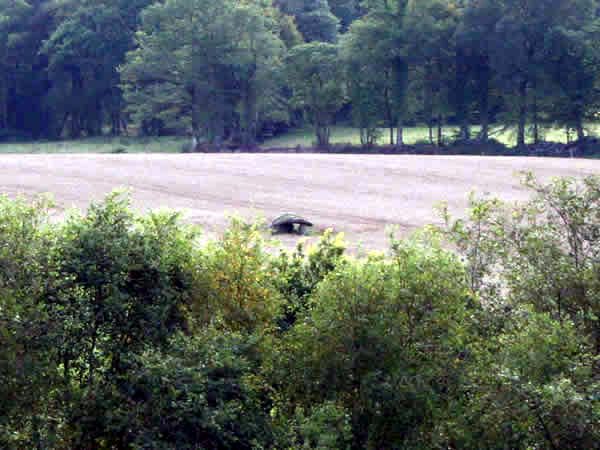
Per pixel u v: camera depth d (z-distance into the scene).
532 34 73.50
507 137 81.62
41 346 8.20
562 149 69.81
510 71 74.19
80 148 85.44
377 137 82.94
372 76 79.62
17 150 85.06
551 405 7.57
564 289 9.54
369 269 9.21
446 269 9.23
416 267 9.16
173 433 8.34
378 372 8.65
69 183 36.47
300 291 11.80
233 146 83.81
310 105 83.69
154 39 83.25
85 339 8.99
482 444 8.23
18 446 8.04
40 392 8.22
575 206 10.02
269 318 9.95
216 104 84.00
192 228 10.46
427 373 8.71
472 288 10.13
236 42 82.88
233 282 9.90
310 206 32.81
